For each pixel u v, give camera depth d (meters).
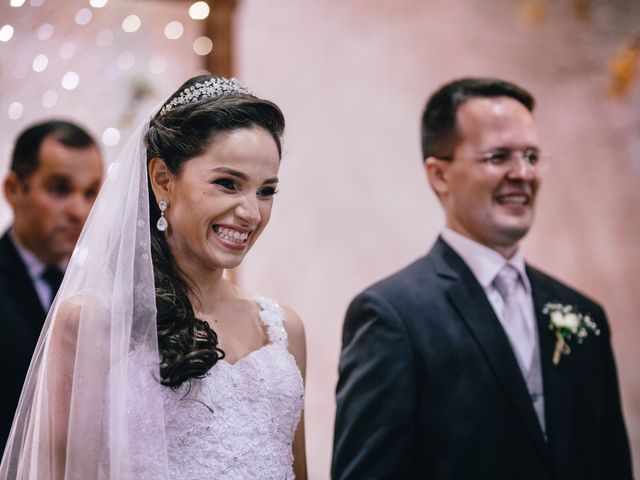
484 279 2.49
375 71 5.03
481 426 2.25
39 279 2.85
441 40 5.20
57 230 2.83
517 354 2.46
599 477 2.54
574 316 2.51
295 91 4.83
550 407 2.38
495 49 5.31
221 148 1.69
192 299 1.80
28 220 2.83
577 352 2.52
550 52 5.43
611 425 2.60
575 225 5.38
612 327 5.32
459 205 2.57
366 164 4.95
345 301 4.80
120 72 4.06
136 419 1.56
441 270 2.50
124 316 1.61
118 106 4.04
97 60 3.98
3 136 3.71
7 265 2.78
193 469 1.60
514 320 2.51
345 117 4.93
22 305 2.71
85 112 3.96
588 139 5.45
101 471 1.54
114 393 1.56
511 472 2.24
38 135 2.85
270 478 1.69
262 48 4.75
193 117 1.70
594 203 5.43
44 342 1.73
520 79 5.36
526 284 2.58
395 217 4.96
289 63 4.82
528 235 5.29
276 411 1.76
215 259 1.71
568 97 5.43
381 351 2.29
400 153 5.02
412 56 5.12
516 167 2.50
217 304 1.86
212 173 1.68
